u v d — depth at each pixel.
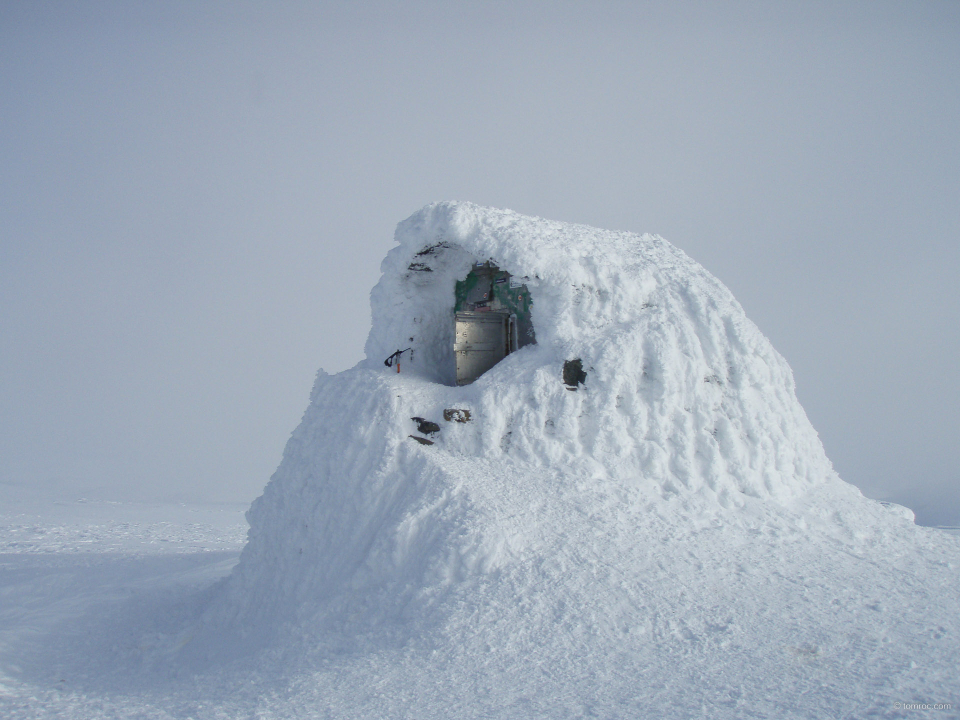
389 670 5.89
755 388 9.45
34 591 12.53
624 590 6.66
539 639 6.05
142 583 12.92
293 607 8.13
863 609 6.69
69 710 6.50
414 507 7.80
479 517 7.42
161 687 7.20
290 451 10.20
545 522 7.54
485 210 9.85
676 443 8.67
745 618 6.38
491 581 6.77
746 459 8.85
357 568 7.60
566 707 5.16
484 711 5.17
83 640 9.47
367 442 8.96
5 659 8.37
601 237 10.62
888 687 5.34
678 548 7.43
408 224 10.29
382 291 11.04
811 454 9.75
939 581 7.45
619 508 7.90
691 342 9.17
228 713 5.61
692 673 5.57
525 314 10.10
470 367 10.32
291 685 6.03
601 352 8.85
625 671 5.63
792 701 5.15
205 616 9.41
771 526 8.26
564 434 8.57
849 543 8.25
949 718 4.87
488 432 8.66
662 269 10.16
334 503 8.79
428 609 6.64
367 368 10.57
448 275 11.18
